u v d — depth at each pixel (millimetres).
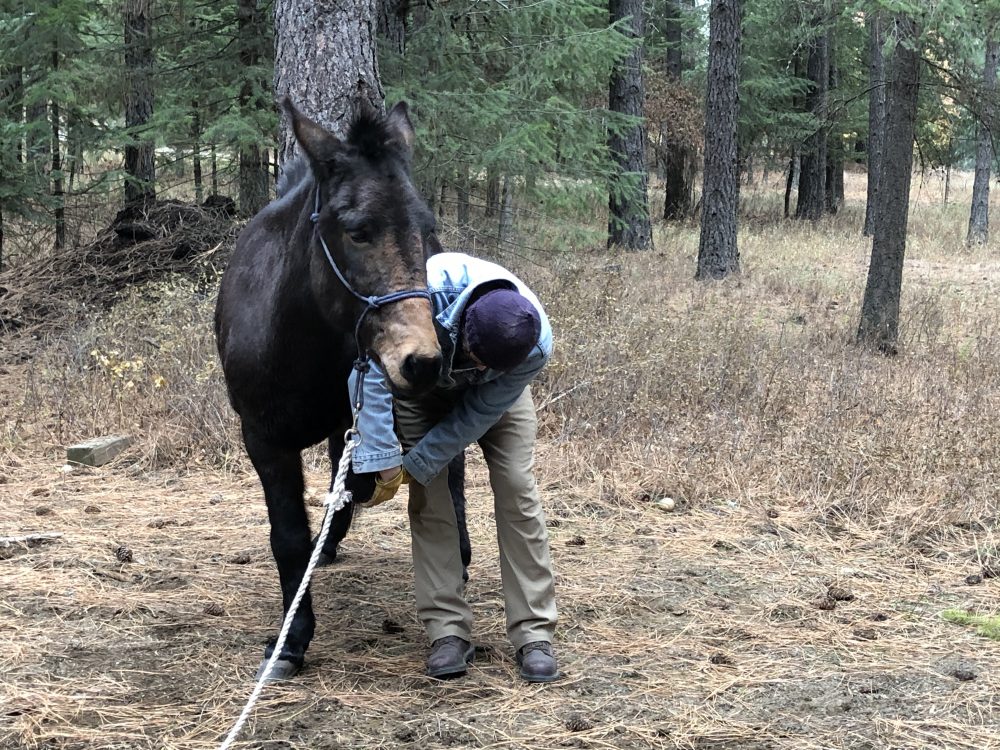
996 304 13406
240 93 11109
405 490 6109
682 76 26438
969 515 5551
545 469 6289
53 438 6922
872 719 3463
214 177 13047
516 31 12281
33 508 5688
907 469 6051
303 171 4191
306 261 3443
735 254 15828
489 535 5344
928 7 9203
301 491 3797
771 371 8078
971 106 10656
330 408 3676
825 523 5586
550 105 12203
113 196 15219
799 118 25703
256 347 3617
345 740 3281
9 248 14578
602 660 3920
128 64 11961
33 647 3918
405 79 10945
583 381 7422
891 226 10062
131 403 7344
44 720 3371
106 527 5391
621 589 4641
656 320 10203
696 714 3488
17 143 12281
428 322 3037
